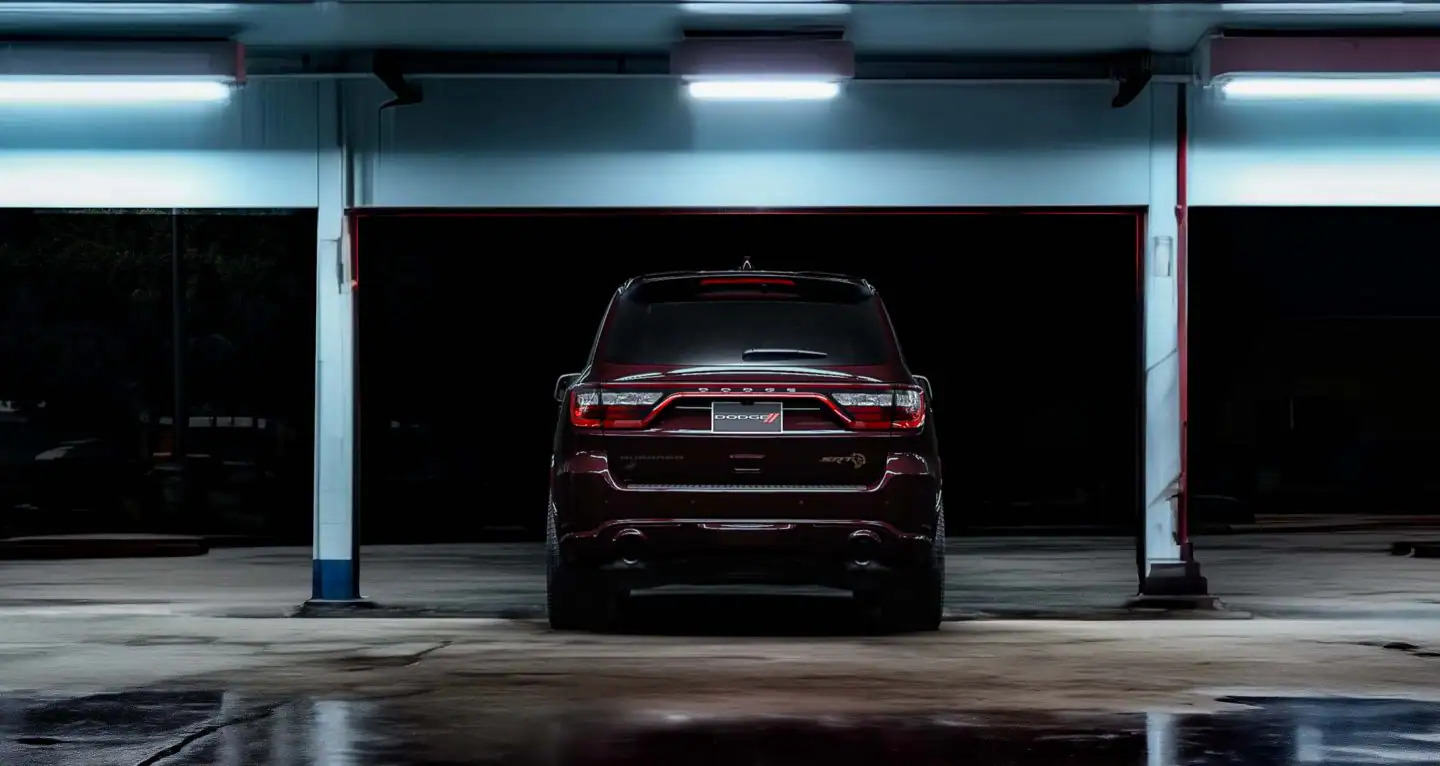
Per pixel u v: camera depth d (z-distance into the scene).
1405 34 11.35
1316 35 11.32
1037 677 7.86
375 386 35.62
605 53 11.90
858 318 9.84
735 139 12.04
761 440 9.43
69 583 16.45
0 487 34.12
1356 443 36.03
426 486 27.22
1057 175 12.05
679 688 7.48
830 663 8.38
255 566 19.00
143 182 12.08
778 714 6.78
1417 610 12.95
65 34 11.38
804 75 11.18
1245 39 11.21
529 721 6.62
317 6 10.57
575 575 9.94
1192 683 7.68
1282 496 36.12
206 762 5.84
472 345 35.88
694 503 9.41
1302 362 36.19
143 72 11.30
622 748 6.09
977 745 6.15
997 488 35.53
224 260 30.47
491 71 11.90
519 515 28.52
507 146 12.05
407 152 12.05
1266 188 12.06
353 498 12.13
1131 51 11.82
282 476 28.83
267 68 11.94
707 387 9.44
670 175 12.05
